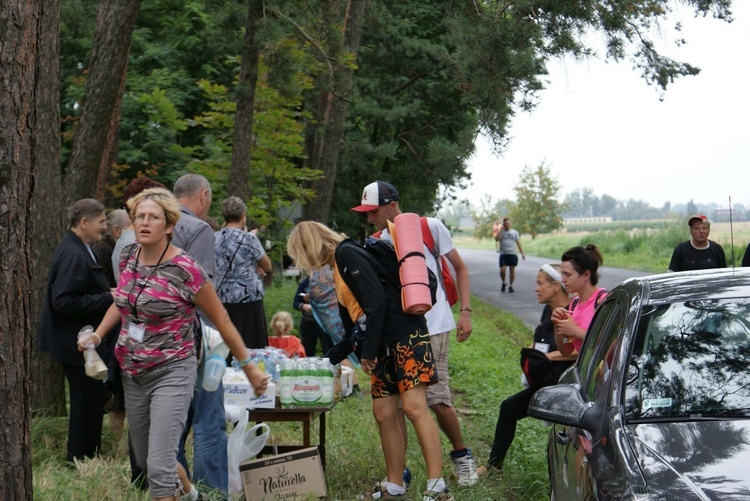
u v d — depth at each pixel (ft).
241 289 27.32
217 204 53.83
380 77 87.25
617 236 167.12
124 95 66.33
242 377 20.16
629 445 11.43
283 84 46.29
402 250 18.85
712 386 12.48
